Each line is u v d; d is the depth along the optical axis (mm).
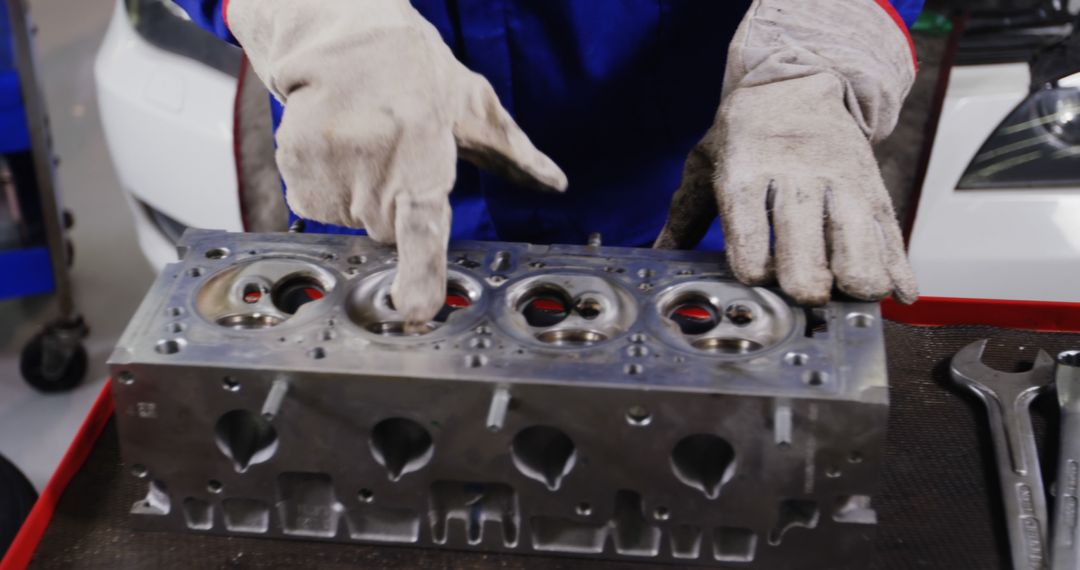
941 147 1713
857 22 1216
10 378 2504
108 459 1070
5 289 2281
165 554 987
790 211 1014
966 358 1148
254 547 995
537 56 1358
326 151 987
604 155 1475
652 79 1405
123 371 921
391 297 1004
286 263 1059
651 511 948
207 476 976
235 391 922
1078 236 1730
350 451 947
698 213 1198
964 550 959
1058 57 1711
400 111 971
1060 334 1199
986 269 1768
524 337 950
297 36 1086
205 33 1879
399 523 997
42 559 981
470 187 1486
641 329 959
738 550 976
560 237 1519
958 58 1716
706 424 890
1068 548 929
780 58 1173
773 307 1001
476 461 938
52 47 3768
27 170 2195
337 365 908
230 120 1808
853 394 870
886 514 995
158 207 1995
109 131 2002
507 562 979
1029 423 1062
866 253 986
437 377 892
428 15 1329
